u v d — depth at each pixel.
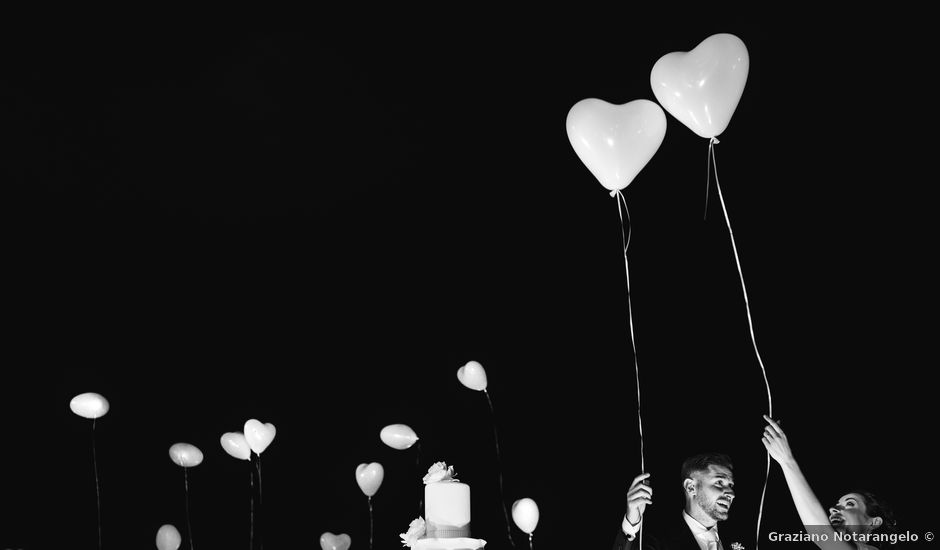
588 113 3.48
